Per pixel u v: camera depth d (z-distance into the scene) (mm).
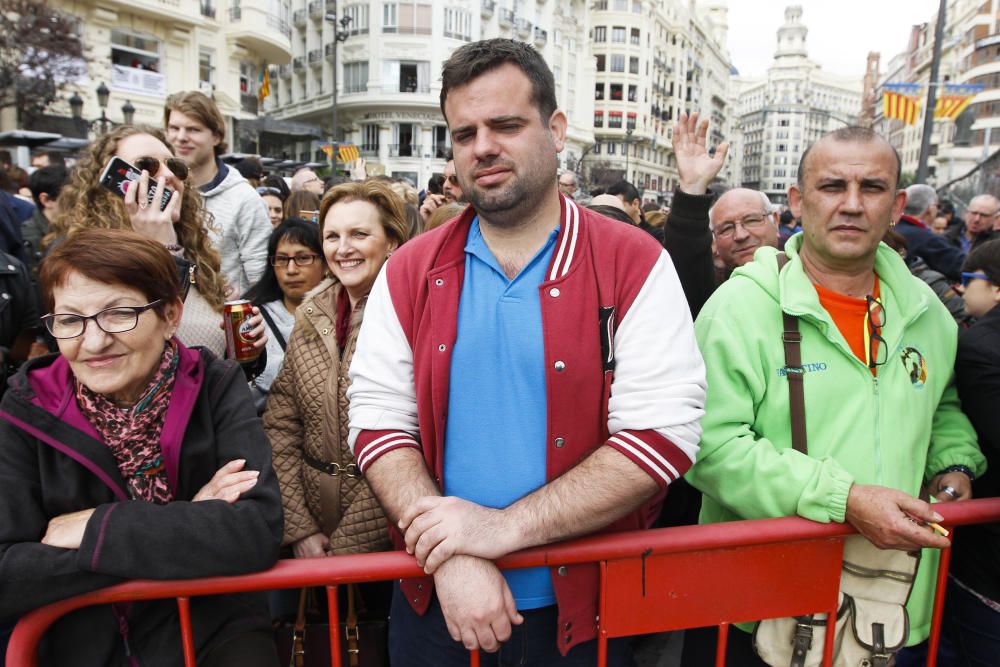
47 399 1467
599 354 1461
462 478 1504
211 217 2523
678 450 1384
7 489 1388
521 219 1495
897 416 1730
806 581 1605
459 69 1445
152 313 1464
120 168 2035
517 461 1470
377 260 2316
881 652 1615
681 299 1521
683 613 1541
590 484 1364
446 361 1495
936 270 5012
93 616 1466
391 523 1532
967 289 2703
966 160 48625
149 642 1494
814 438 1738
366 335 1629
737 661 1841
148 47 23219
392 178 5430
